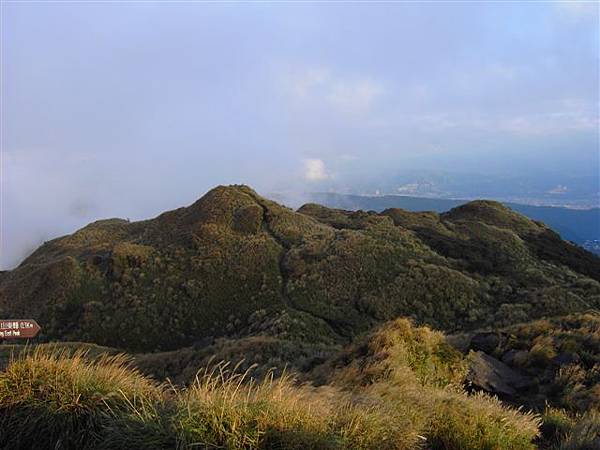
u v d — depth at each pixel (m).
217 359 17.41
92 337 43.53
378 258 48.53
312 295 44.53
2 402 5.01
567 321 13.60
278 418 4.68
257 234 58.16
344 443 4.60
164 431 4.38
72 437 4.79
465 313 39.75
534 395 9.67
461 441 5.70
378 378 8.25
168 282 50.00
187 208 69.56
